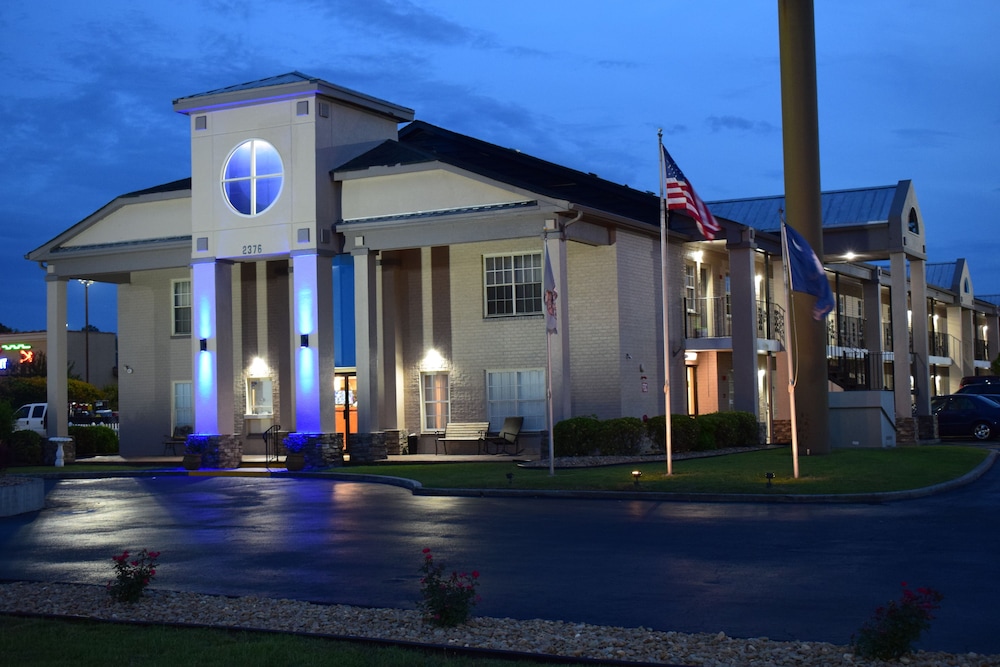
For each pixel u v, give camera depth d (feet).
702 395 113.80
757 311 111.55
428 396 104.68
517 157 115.75
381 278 105.09
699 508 61.16
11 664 28.55
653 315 102.94
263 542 52.85
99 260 110.63
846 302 148.25
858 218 116.88
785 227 73.26
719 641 29.50
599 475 75.31
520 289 100.63
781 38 90.89
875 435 100.89
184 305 115.75
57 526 62.49
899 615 26.78
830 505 61.41
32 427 130.11
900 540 47.78
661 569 41.86
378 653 28.76
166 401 116.06
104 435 122.83
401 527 56.49
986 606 34.14
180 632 32.14
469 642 29.94
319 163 99.04
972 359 186.29
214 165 103.04
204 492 80.02
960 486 70.23
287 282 109.70
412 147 101.50
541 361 99.09
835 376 120.37
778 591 37.04
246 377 111.24
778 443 109.50
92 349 267.39
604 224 95.20
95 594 39.14
